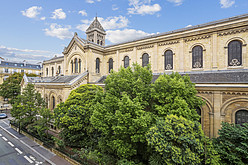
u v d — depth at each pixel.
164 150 10.19
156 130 11.00
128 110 12.68
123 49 30.86
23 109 23.61
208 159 11.12
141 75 15.70
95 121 14.09
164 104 14.15
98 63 33.19
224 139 12.88
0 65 78.62
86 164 15.48
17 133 26.41
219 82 16.89
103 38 47.97
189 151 10.35
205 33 21.69
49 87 29.75
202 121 18.33
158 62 26.31
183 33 23.30
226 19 20.81
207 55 21.59
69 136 18.52
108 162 14.59
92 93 20.48
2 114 38.00
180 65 23.66
